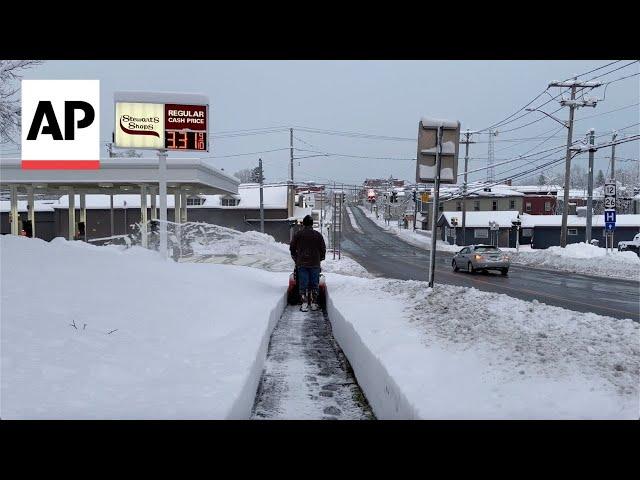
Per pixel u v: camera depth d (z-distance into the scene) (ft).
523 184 449.89
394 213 467.93
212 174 100.42
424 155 28.55
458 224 219.82
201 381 13.55
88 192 121.08
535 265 113.09
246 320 23.41
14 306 15.71
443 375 13.38
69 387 12.05
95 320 17.03
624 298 53.31
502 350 15.24
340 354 22.20
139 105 55.47
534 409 11.06
